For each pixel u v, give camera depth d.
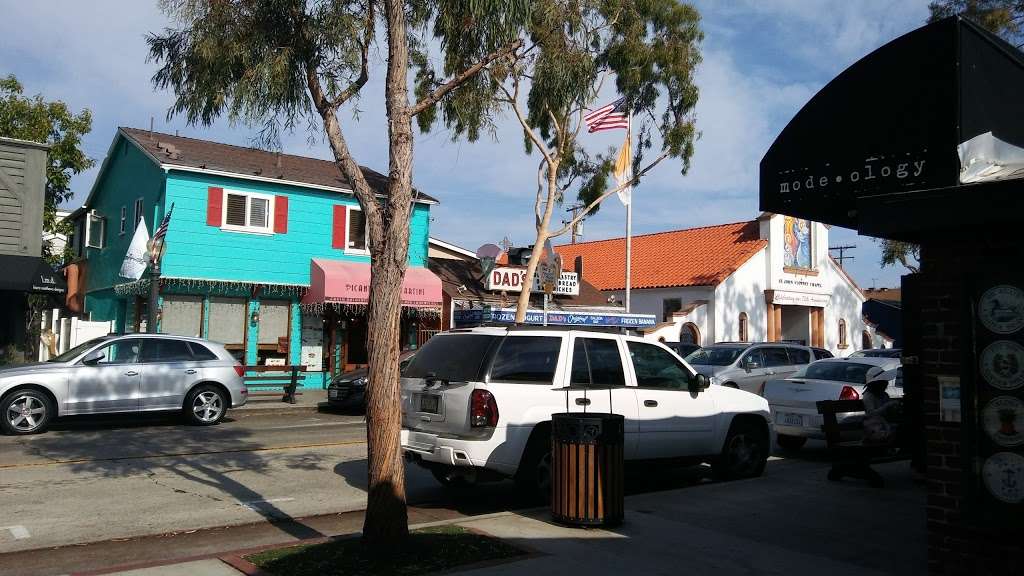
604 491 7.23
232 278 21.34
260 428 15.14
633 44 20.12
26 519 7.91
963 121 5.31
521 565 6.01
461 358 8.49
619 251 37.59
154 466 10.82
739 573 5.94
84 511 8.27
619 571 5.91
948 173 5.32
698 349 20.45
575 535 6.97
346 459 11.65
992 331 5.30
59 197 25.69
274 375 21.86
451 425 8.22
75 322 21.09
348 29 7.79
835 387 12.45
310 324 22.94
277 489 9.52
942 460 5.53
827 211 6.82
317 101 7.31
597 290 32.62
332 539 6.74
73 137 24.91
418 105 6.89
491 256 25.88
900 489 9.38
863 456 9.71
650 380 9.41
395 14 6.38
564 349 8.71
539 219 22.61
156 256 17.91
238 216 21.66
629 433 8.96
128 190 23.19
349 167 6.66
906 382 9.78
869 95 5.79
